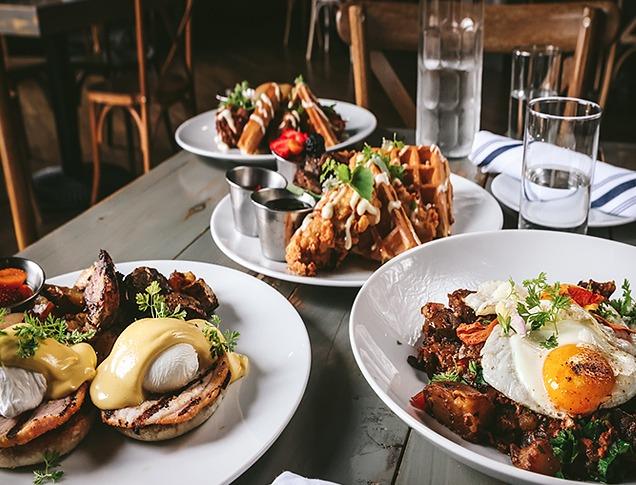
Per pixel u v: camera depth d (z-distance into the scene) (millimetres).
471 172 887
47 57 1895
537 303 455
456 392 423
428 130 918
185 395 438
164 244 723
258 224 666
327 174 725
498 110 2168
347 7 1167
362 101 1189
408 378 488
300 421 468
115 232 751
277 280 649
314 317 591
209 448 427
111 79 1942
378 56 1192
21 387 419
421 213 683
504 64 2664
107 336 500
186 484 401
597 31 1043
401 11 1140
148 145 1817
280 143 846
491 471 374
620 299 519
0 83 1389
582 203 676
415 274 574
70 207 1909
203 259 691
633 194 722
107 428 449
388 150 743
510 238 606
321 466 429
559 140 670
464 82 885
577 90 1064
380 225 666
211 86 2936
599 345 435
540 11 1080
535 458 398
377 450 440
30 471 418
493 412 427
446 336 500
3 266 569
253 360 506
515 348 437
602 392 406
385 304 539
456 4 852
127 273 618
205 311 553
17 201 1451
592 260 589
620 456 400
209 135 1053
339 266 662
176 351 440
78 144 2014
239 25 3887
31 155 2350
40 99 2873
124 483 404
